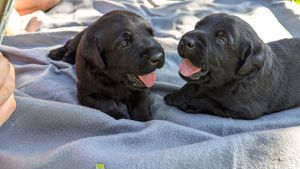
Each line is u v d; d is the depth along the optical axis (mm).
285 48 909
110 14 838
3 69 568
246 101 842
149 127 766
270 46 901
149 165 672
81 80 854
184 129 766
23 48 1062
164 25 1147
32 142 770
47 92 897
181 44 778
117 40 792
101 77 838
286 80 877
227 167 680
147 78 815
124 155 696
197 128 821
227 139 713
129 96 875
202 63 773
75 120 777
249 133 726
